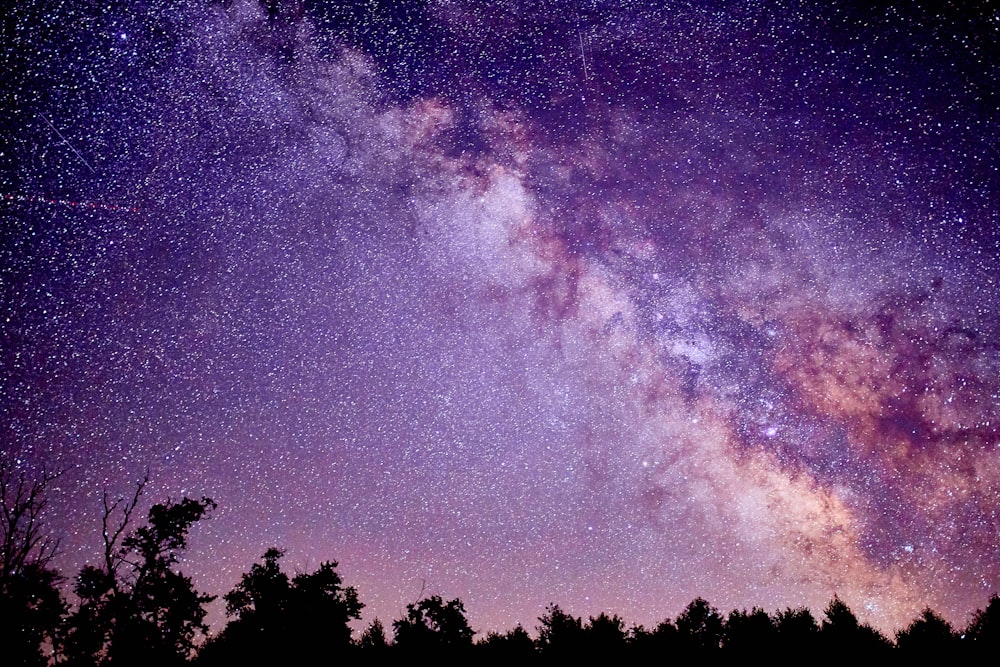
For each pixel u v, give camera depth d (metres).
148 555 9.80
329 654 10.06
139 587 9.58
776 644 10.65
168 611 9.61
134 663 9.17
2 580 8.93
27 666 8.81
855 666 10.16
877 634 10.55
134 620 9.41
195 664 9.67
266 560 10.48
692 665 10.70
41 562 9.34
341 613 10.35
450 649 10.76
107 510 9.89
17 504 9.45
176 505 10.10
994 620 9.82
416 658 10.55
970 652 9.78
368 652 10.70
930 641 10.11
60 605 9.27
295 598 10.23
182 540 10.07
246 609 10.20
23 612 8.91
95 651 9.23
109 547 9.69
